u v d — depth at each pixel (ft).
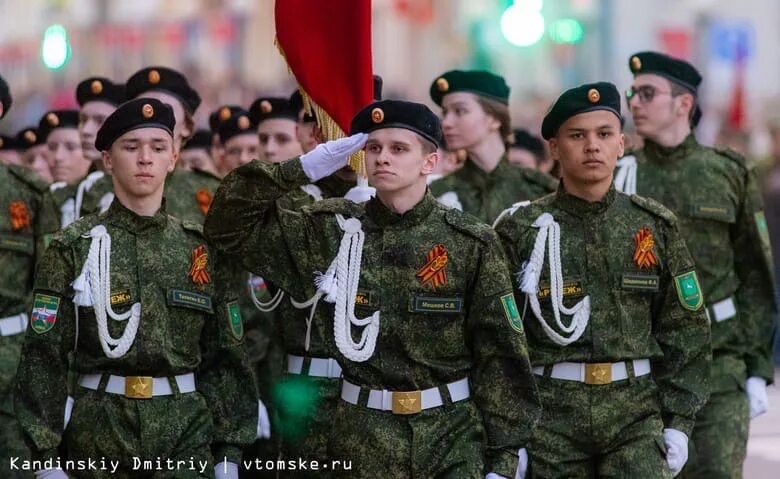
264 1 160.66
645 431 42.50
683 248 43.32
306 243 39.01
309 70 45.06
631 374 42.68
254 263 39.17
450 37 159.12
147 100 41.06
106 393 40.40
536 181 54.95
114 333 40.32
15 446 50.62
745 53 130.11
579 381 42.39
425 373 38.42
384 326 38.37
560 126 42.75
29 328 40.22
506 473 38.47
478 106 54.13
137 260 40.88
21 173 51.98
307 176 37.50
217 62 162.50
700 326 43.16
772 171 90.12
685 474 51.78
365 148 38.63
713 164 53.26
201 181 55.62
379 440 38.22
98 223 41.01
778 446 70.85
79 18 165.68
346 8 45.06
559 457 42.27
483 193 54.70
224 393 42.04
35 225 52.11
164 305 40.86
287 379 45.34
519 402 38.45
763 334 52.95
